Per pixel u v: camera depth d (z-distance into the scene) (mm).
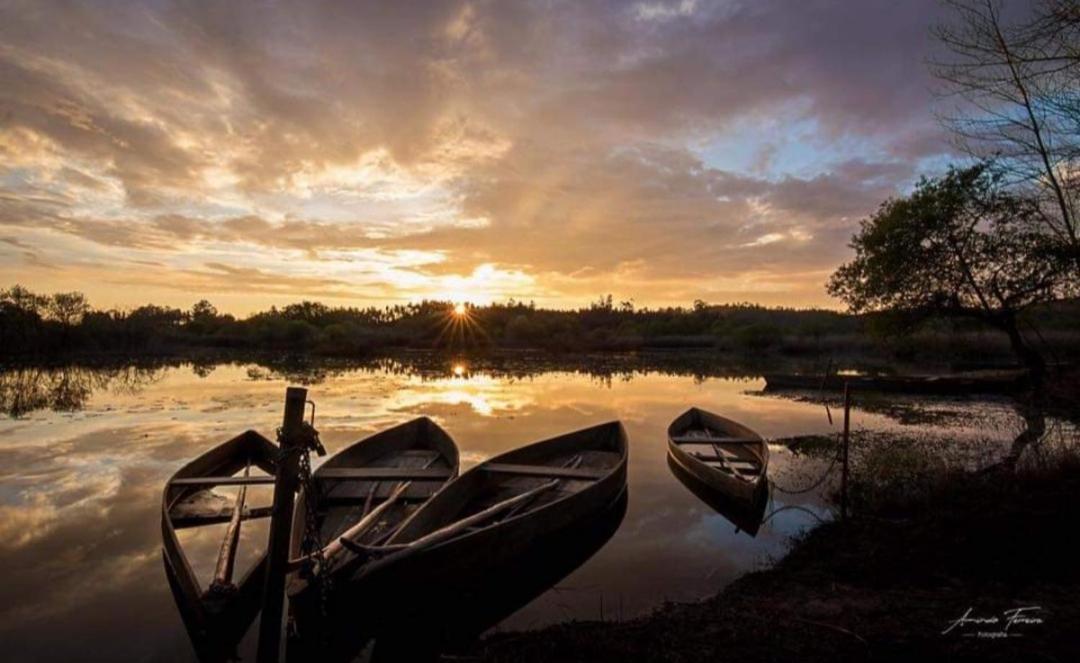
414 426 12812
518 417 18344
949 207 17359
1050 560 5621
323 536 7566
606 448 12891
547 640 4977
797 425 16594
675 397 23562
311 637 5242
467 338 59250
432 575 5988
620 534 8305
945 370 32094
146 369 34594
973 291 18047
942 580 5598
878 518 7664
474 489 9195
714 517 8992
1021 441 12594
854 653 4352
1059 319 17594
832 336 50188
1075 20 8133
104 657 5250
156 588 6598
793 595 5656
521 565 7180
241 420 17203
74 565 7188
